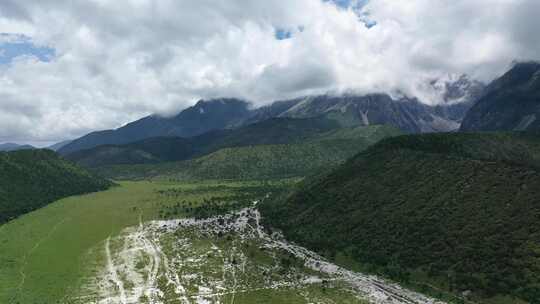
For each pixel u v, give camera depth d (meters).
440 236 198.38
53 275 195.62
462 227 197.38
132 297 172.38
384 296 170.12
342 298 168.62
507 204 198.75
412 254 195.62
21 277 190.38
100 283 188.25
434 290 170.50
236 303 165.00
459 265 177.50
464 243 187.38
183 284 186.38
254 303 164.75
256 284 185.38
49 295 172.00
